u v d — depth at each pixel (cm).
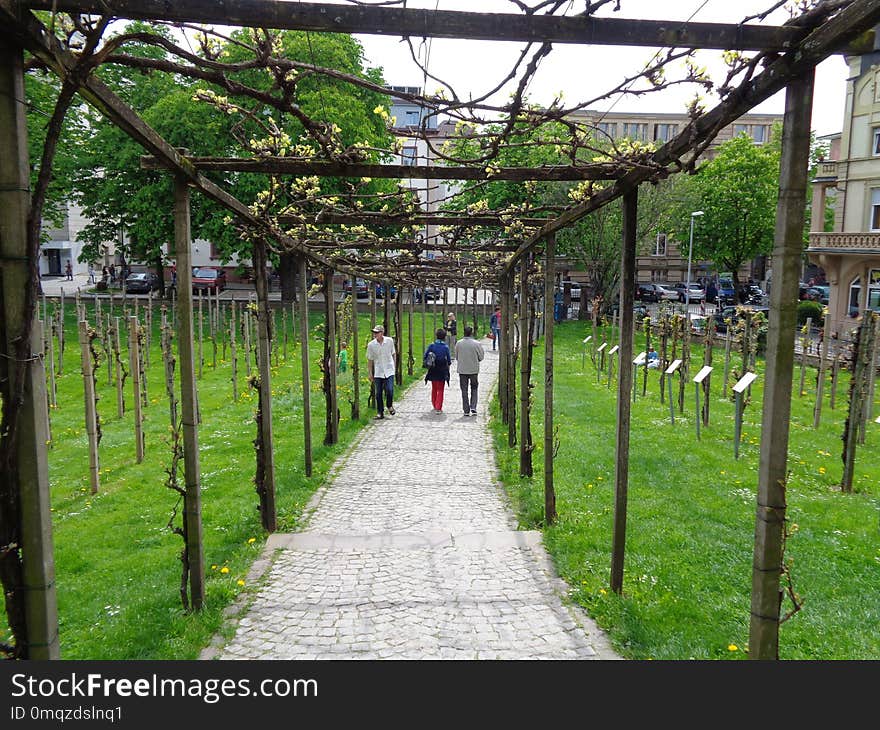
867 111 2448
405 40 244
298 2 230
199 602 436
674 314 1470
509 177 410
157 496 717
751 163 3247
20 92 206
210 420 1110
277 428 1035
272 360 1745
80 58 215
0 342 210
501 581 486
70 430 1063
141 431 870
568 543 545
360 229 762
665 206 2533
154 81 2472
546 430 597
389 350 1173
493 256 1028
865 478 768
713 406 1237
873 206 2473
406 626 415
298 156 426
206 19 225
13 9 189
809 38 230
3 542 216
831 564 508
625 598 439
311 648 388
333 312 936
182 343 423
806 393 1448
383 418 1164
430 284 1727
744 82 257
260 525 602
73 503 707
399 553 543
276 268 2617
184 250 416
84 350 738
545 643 392
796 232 254
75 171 2530
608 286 2770
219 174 2286
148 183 2436
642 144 395
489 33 237
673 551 527
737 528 583
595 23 237
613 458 834
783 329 259
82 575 511
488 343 2395
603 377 1638
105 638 398
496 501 692
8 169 205
